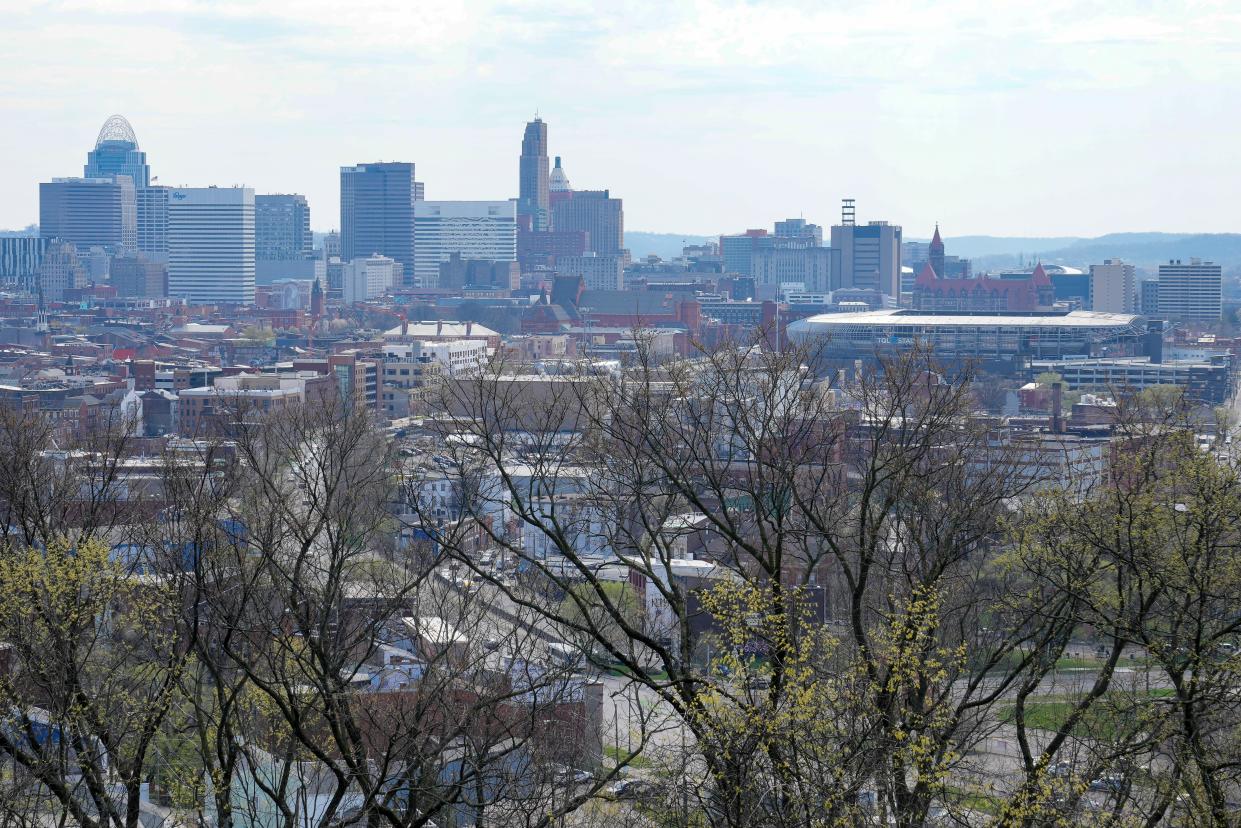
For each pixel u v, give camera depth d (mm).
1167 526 60688
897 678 53719
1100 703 60469
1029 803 54344
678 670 58438
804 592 57344
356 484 86688
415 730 58250
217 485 83875
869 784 56875
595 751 83125
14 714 61312
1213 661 56812
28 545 69375
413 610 76750
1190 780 54812
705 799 55094
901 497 66875
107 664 68438
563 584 61812
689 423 80125
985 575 75312
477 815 59531
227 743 65188
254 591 66875
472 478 82625
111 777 63438
